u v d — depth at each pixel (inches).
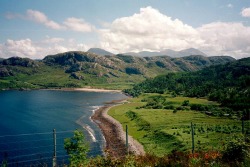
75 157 1818.4
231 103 6865.2
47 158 3058.6
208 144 3174.2
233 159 739.4
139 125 5088.6
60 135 4311.0
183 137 3695.9
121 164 829.8
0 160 2984.7
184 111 6515.8
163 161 807.1
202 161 778.2
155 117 5610.2
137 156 893.2
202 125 4611.2
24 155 3176.7
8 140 3956.7
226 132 3846.0
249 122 4795.8
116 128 4958.2
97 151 3405.5
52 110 7244.1
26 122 5516.7
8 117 6102.4
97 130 4793.3
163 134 4003.4
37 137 4160.9
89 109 7455.7
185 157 840.3
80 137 1913.1
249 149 759.1
